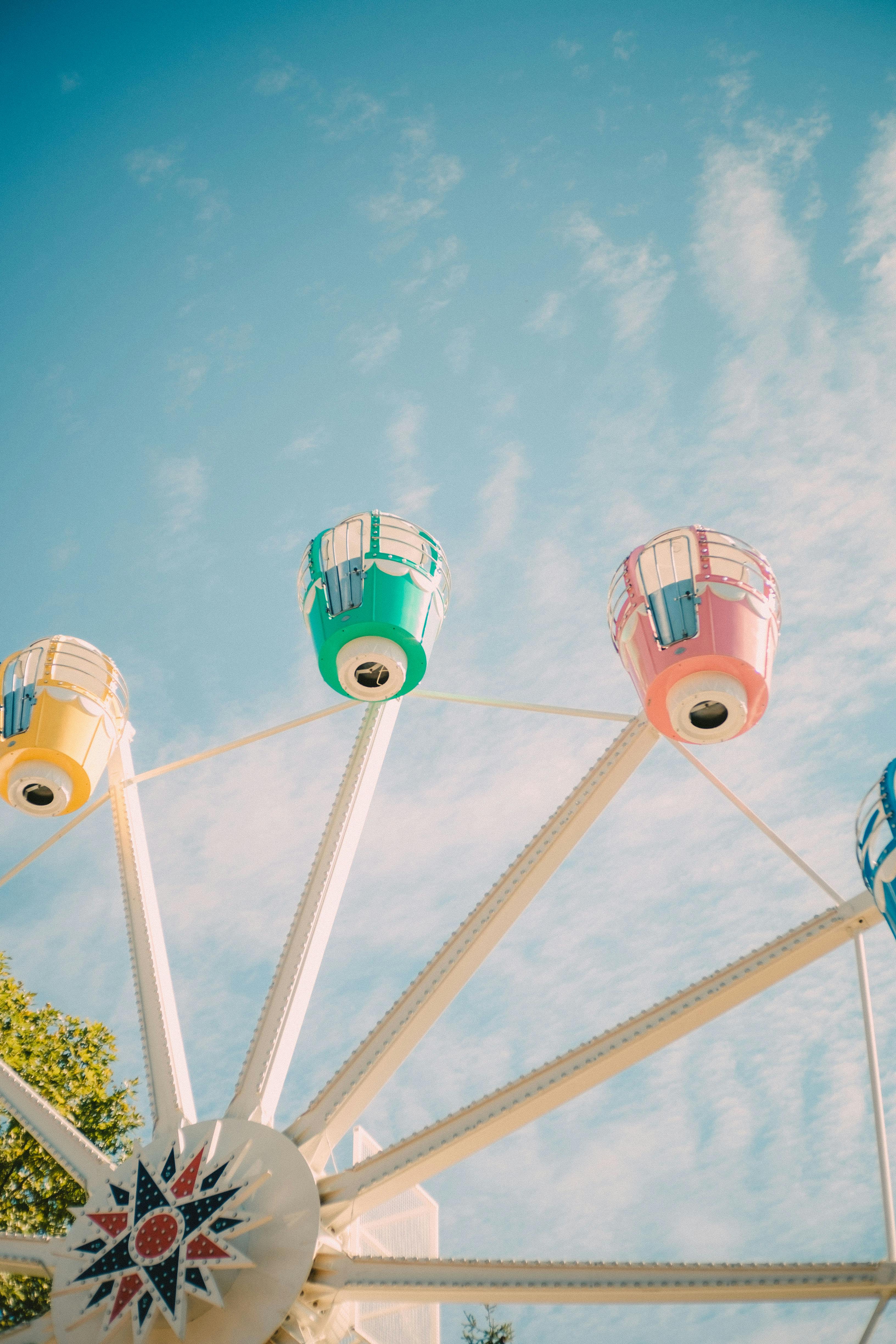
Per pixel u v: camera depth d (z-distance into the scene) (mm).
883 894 10867
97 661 15258
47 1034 22188
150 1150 12320
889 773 11109
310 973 13711
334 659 14398
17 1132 20266
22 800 14617
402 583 14547
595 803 12984
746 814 12461
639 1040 11492
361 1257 11477
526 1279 10781
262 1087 12781
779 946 11398
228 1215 11445
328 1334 11352
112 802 15719
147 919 14531
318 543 15094
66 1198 19750
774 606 13250
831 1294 9695
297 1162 12000
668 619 12906
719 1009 11461
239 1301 11242
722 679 12523
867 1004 10852
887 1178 9961
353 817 14656
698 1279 10180
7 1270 12016
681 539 13414
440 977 12734
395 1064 12633
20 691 14852
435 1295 10984
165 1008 13688
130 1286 11273
